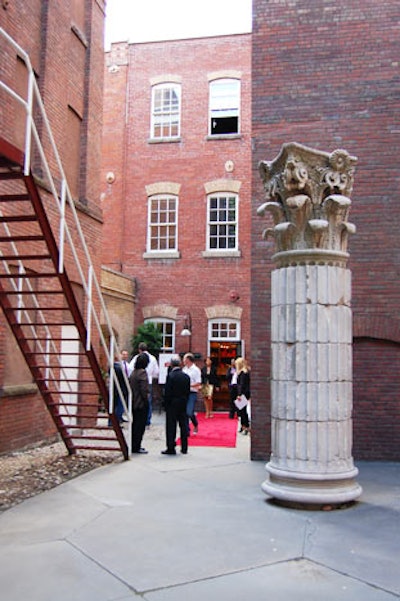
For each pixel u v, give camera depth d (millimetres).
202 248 20875
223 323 20625
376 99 10250
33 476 8352
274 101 10547
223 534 5766
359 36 10398
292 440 7047
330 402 7039
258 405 10078
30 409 10945
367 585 4523
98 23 14727
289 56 10562
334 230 7340
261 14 10719
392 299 9891
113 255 21438
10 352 10531
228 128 21547
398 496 7410
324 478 6840
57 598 4219
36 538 5559
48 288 11758
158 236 21406
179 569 4812
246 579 4621
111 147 21922
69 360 12883
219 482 8164
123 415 14648
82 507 6688
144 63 22125
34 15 11539
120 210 21562
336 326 7172
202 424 16203
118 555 5125
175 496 7297
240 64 21469
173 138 21484
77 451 10508
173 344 20688
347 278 7383
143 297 21062
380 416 9828
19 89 11047
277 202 7680
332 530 5945
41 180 11164
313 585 4512
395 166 10086
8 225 10242
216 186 21031
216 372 20297
